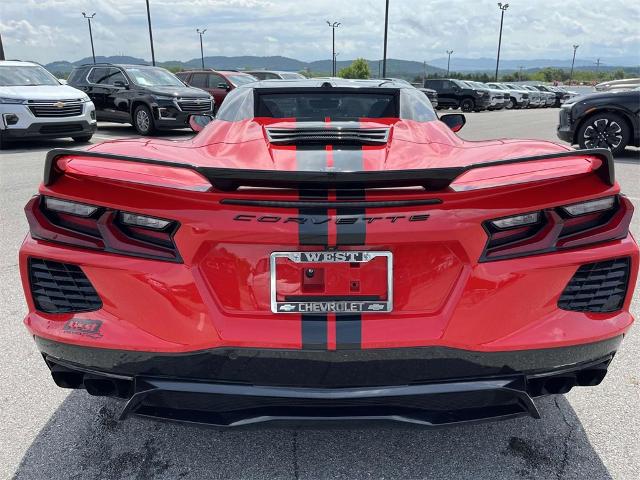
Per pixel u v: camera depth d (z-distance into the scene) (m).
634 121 8.99
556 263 1.79
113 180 1.80
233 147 2.31
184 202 1.77
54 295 1.89
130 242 1.81
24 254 1.90
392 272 1.76
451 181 1.73
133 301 1.80
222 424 1.81
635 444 2.20
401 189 1.79
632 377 2.71
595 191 1.81
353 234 1.72
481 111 30.42
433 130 2.63
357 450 2.17
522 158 1.73
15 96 10.41
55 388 2.62
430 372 1.79
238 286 1.78
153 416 1.87
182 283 1.77
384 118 2.71
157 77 14.09
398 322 1.76
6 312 3.44
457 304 1.77
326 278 1.76
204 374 1.81
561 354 1.82
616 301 1.89
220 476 2.03
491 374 1.82
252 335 1.75
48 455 2.14
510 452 2.15
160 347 1.79
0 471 2.04
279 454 2.15
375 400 1.78
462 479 2.01
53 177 1.85
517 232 1.80
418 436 2.26
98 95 14.16
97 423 2.35
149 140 2.60
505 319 1.78
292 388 1.79
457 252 1.77
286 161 2.09
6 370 2.77
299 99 2.89
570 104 9.57
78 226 1.85
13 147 11.24
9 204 6.25
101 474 2.04
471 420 1.83
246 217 1.74
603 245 1.85
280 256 1.75
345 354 1.75
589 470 2.05
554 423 2.34
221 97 16.23
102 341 1.81
